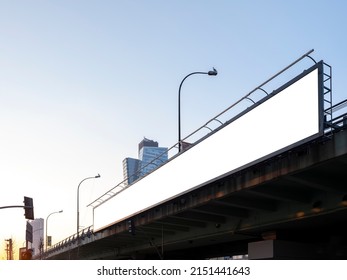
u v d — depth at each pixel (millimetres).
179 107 44469
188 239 40906
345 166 21203
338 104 19719
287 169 21953
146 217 40562
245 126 25250
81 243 68188
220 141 27859
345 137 18984
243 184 25375
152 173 39312
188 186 31500
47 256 110500
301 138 20547
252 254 32375
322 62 20016
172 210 34562
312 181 22297
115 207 50719
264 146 23250
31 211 40781
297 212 26766
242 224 32250
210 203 30000
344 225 29453
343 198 23203
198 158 30594
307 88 20625
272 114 22938
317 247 31953
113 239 57125
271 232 31188
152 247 52906
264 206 28406
